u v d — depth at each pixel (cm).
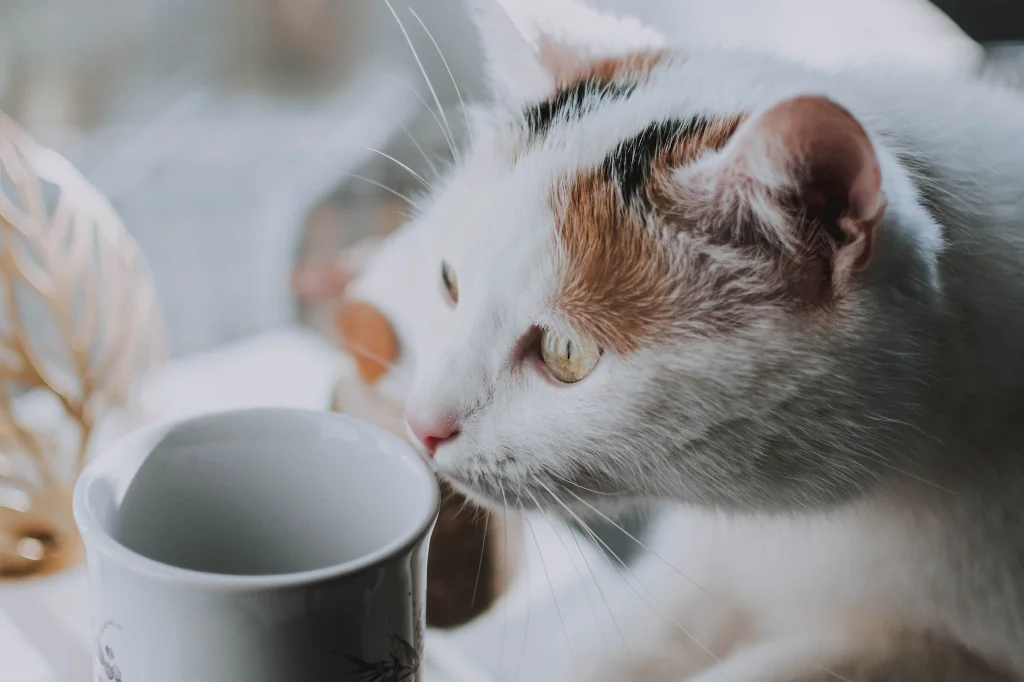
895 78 42
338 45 63
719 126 40
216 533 38
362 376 51
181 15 63
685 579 44
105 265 53
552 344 40
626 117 42
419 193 51
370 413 50
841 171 36
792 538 42
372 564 33
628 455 40
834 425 38
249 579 32
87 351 50
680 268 39
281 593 32
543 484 41
